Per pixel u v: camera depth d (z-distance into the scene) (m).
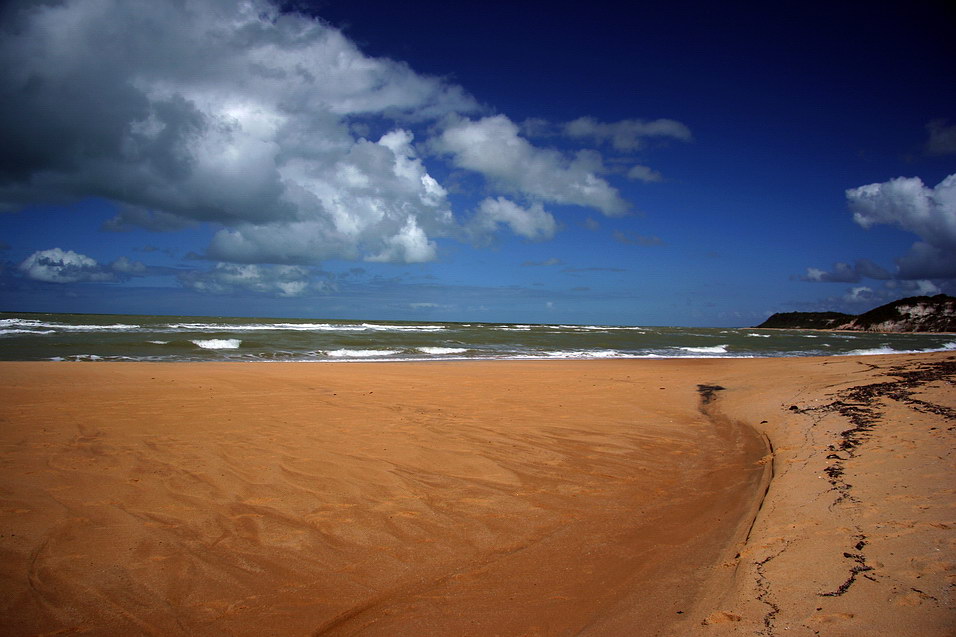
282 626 3.12
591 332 55.31
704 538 4.35
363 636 3.03
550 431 8.23
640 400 11.19
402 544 4.26
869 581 3.01
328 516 4.76
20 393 9.70
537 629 3.07
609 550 4.17
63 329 31.11
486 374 14.77
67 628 3.03
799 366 17.28
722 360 21.67
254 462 6.18
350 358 20.70
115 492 5.12
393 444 7.16
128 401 9.38
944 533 3.49
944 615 2.53
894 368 14.38
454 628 3.10
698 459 6.93
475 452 6.92
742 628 2.76
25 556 3.84
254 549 4.09
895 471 5.02
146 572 3.69
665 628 2.95
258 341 26.31
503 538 4.41
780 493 4.97
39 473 5.54
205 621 3.15
